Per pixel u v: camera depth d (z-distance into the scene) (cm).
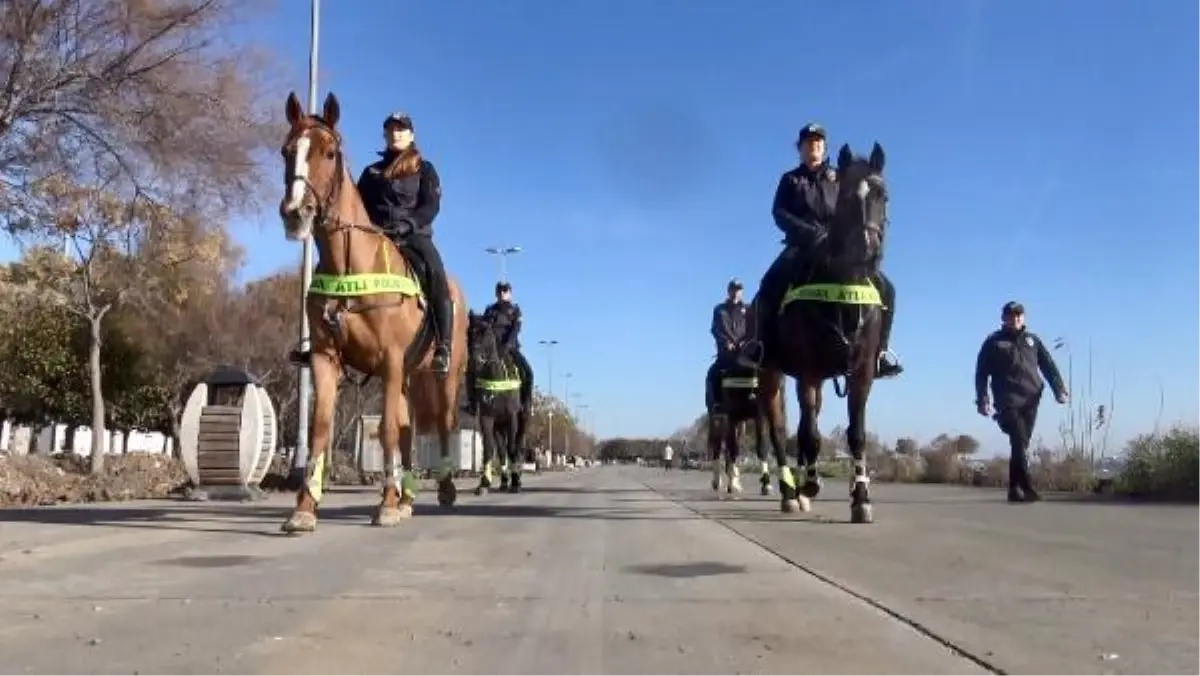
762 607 456
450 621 427
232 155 1783
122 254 2334
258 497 1467
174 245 2233
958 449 2327
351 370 940
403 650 375
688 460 8138
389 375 855
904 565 591
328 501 1325
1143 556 632
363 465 2655
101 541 720
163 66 1680
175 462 2248
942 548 678
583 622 425
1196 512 1029
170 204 1841
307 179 781
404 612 445
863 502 893
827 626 415
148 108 1684
